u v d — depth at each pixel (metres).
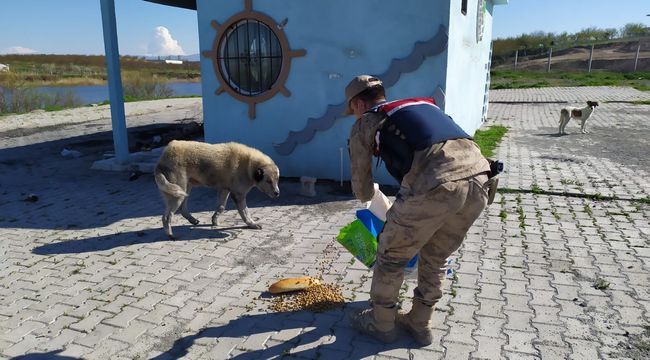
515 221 6.07
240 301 4.20
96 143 12.84
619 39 59.16
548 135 12.73
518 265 4.77
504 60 55.41
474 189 2.92
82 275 4.78
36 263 5.09
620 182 7.79
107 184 8.51
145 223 6.38
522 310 3.91
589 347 3.39
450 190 2.84
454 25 7.47
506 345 3.44
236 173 5.89
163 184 5.44
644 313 3.82
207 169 5.78
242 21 7.98
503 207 6.64
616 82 32.03
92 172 9.42
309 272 4.74
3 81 24.70
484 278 4.50
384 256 3.22
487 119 16.47
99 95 35.34
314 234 5.81
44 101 25.08
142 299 4.26
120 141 9.40
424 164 2.93
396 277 3.25
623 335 3.53
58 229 6.20
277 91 7.94
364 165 3.22
